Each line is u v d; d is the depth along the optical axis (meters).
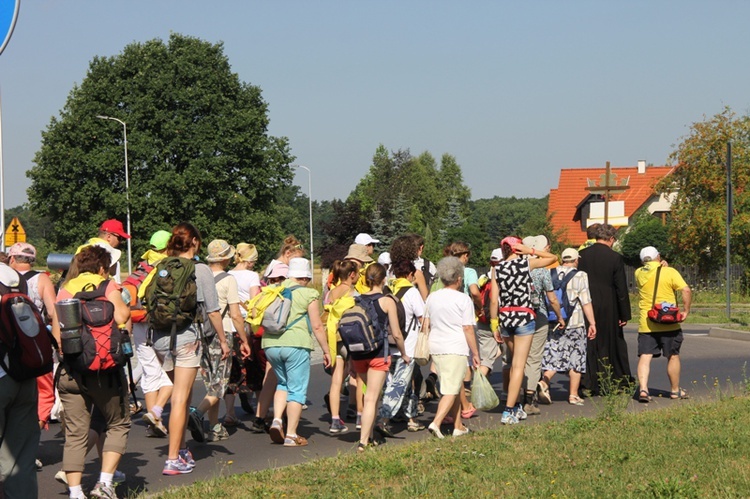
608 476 6.85
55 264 10.15
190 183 52.12
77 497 6.99
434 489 6.66
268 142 56.25
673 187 45.31
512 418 10.07
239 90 55.84
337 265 10.14
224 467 8.31
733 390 11.98
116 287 7.20
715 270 43.56
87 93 53.53
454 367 9.17
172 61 54.25
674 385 11.62
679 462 7.28
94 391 6.91
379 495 6.58
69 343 6.74
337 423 10.03
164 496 6.92
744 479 6.55
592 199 67.06
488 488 6.68
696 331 22.91
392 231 66.12
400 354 9.38
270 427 9.48
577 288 11.29
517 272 10.04
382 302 8.91
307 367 9.40
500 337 10.32
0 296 6.23
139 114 52.75
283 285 9.28
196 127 53.25
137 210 51.25
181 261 8.12
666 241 47.88
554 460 7.56
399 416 10.73
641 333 11.55
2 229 18.86
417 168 114.31
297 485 7.15
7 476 6.25
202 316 8.20
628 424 9.13
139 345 9.81
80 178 52.84
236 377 10.48
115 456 7.05
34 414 6.37
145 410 11.68
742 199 41.69
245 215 54.03
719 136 42.97
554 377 14.46
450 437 9.03
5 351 6.06
